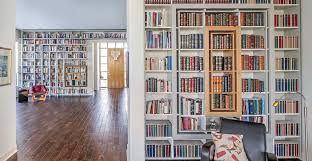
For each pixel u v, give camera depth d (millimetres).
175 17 4098
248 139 3158
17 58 12562
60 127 6395
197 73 4398
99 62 16344
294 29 4316
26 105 10023
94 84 15281
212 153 3027
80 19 10297
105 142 5137
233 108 4145
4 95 4219
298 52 4238
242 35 4223
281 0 4207
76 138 5418
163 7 4316
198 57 4223
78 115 7965
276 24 4242
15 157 4273
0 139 4043
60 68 12969
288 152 4281
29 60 12766
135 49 4023
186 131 4184
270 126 4156
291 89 4312
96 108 9266
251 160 3070
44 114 8133
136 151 4059
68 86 13031
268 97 4191
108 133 5828
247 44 4227
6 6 4367
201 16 4207
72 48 12922
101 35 12953
